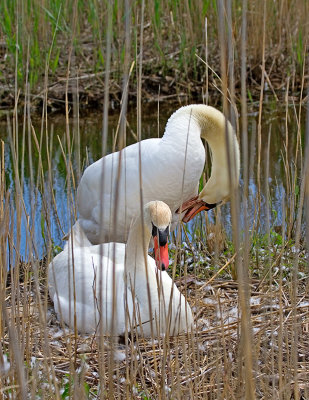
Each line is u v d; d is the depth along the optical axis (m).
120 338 8.09
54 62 18.50
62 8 18.56
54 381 5.77
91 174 9.42
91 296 8.30
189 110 9.18
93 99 18.44
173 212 9.50
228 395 6.36
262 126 16.34
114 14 18.91
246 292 4.99
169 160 8.91
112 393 5.70
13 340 5.27
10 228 7.77
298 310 8.46
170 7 20.41
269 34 19.52
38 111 17.81
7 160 14.70
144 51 20.70
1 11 19.38
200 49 19.78
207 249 10.51
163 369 6.22
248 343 5.06
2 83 18.62
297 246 5.87
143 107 18.48
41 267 9.70
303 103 17.56
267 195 6.53
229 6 4.28
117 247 9.13
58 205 12.25
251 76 19.36
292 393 6.76
